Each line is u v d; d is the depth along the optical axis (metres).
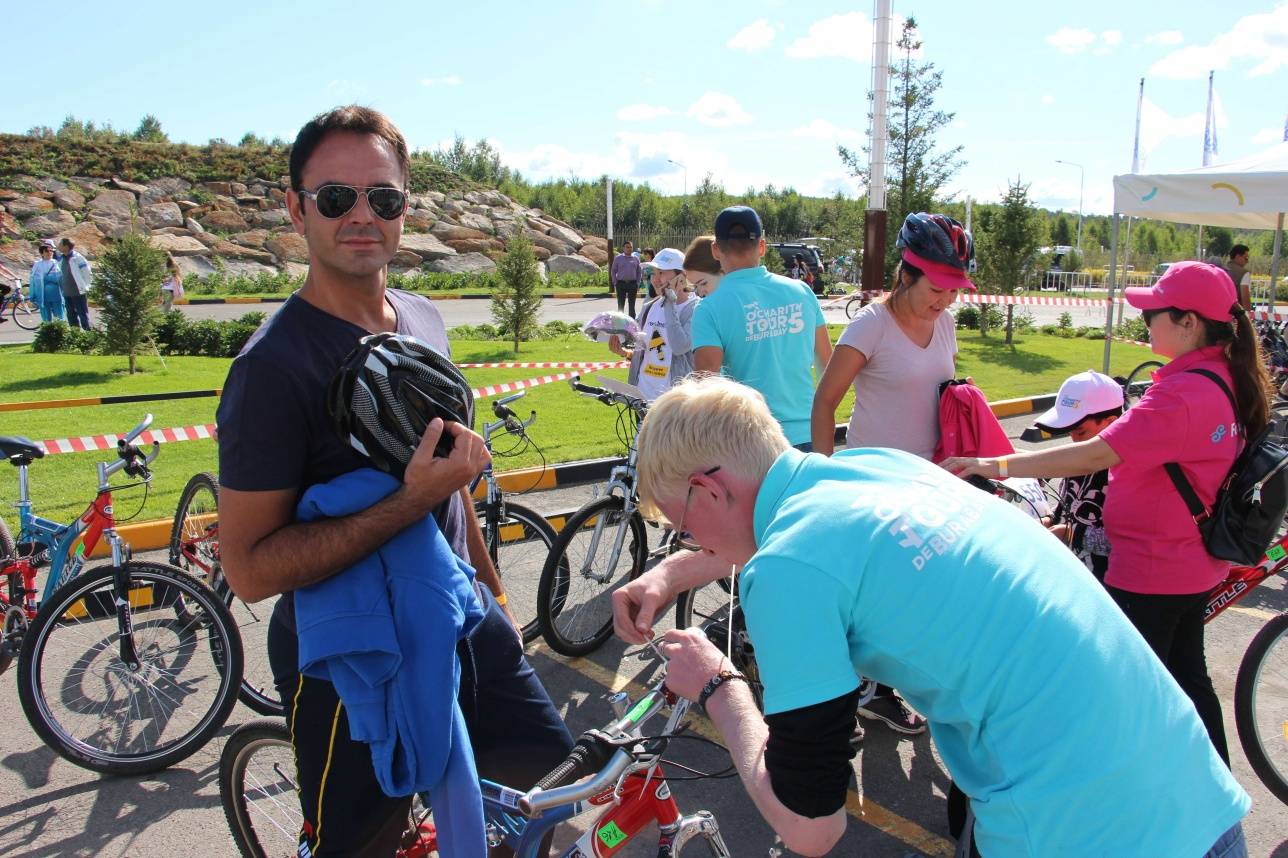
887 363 3.44
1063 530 3.44
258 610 4.79
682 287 5.79
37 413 9.75
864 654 1.53
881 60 10.97
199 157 40.75
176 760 3.55
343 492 1.81
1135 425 2.74
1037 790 1.42
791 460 1.66
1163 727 1.50
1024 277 18.70
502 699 2.23
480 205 43.91
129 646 3.66
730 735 1.65
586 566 4.44
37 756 3.64
